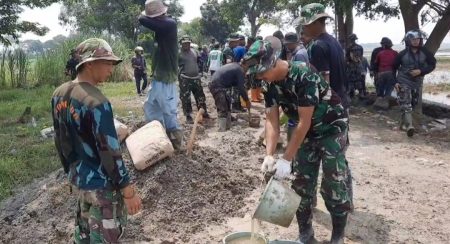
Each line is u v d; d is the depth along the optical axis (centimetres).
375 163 738
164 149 560
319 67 460
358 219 518
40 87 2030
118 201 337
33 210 561
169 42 623
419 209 550
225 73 953
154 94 631
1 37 1747
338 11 1227
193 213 523
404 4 1202
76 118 320
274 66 376
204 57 2658
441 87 2372
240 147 779
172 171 560
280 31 841
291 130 506
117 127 597
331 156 416
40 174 734
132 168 564
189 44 1030
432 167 718
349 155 788
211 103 1388
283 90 393
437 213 539
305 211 447
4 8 1689
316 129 414
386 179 657
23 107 1390
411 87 939
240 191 579
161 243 465
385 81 1255
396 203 567
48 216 544
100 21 5366
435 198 585
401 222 513
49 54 2231
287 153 387
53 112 341
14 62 2094
